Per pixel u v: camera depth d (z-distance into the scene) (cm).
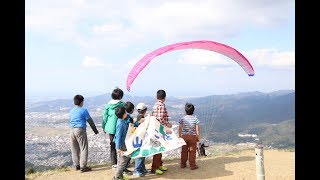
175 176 812
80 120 868
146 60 862
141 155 760
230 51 1009
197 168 889
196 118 875
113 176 820
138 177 804
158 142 783
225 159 1012
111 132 865
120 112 738
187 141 869
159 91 829
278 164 962
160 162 852
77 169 901
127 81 888
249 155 1073
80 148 880
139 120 806
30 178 818
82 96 881
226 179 784
